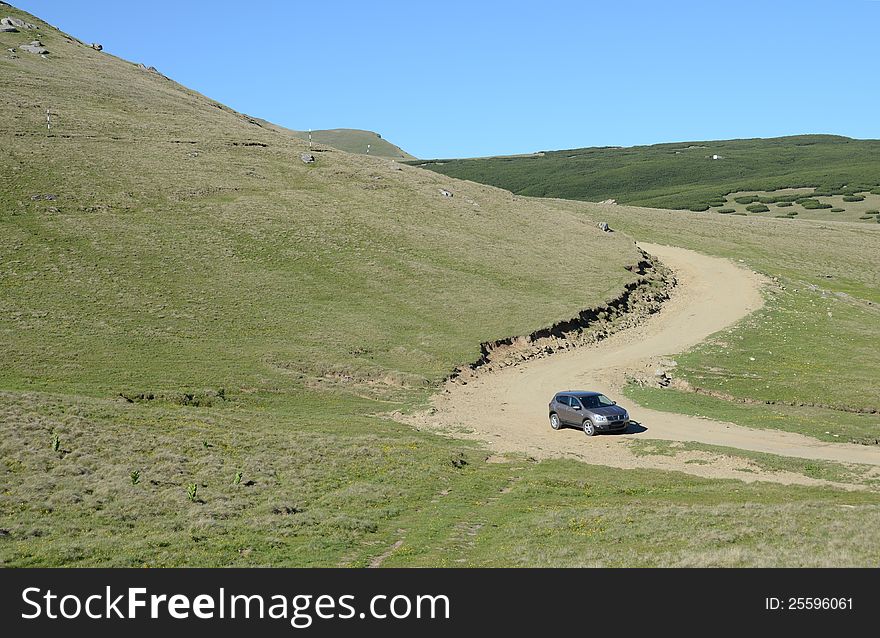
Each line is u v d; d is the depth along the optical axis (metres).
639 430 36.44
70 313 47.41
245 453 27.25
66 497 20.34
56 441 24.36
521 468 29.34
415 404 40.91
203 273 58.41
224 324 50.03
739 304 67.69
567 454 32.00
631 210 124.44
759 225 116.88
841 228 118.62
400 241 72.94
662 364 49.12
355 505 22.09
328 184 87.50
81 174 73.50
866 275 91.31
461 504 22.97
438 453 29.83
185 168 82.38
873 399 40.50
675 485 26.50
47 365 38.88
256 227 69.62
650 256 86.25
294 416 36.19
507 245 77.88
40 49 125.81
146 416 31.09
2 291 49.03
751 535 17.72
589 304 62.19
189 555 16.41
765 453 31.06
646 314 66.19
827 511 20.42
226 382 39.94
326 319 53.53
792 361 49.91
